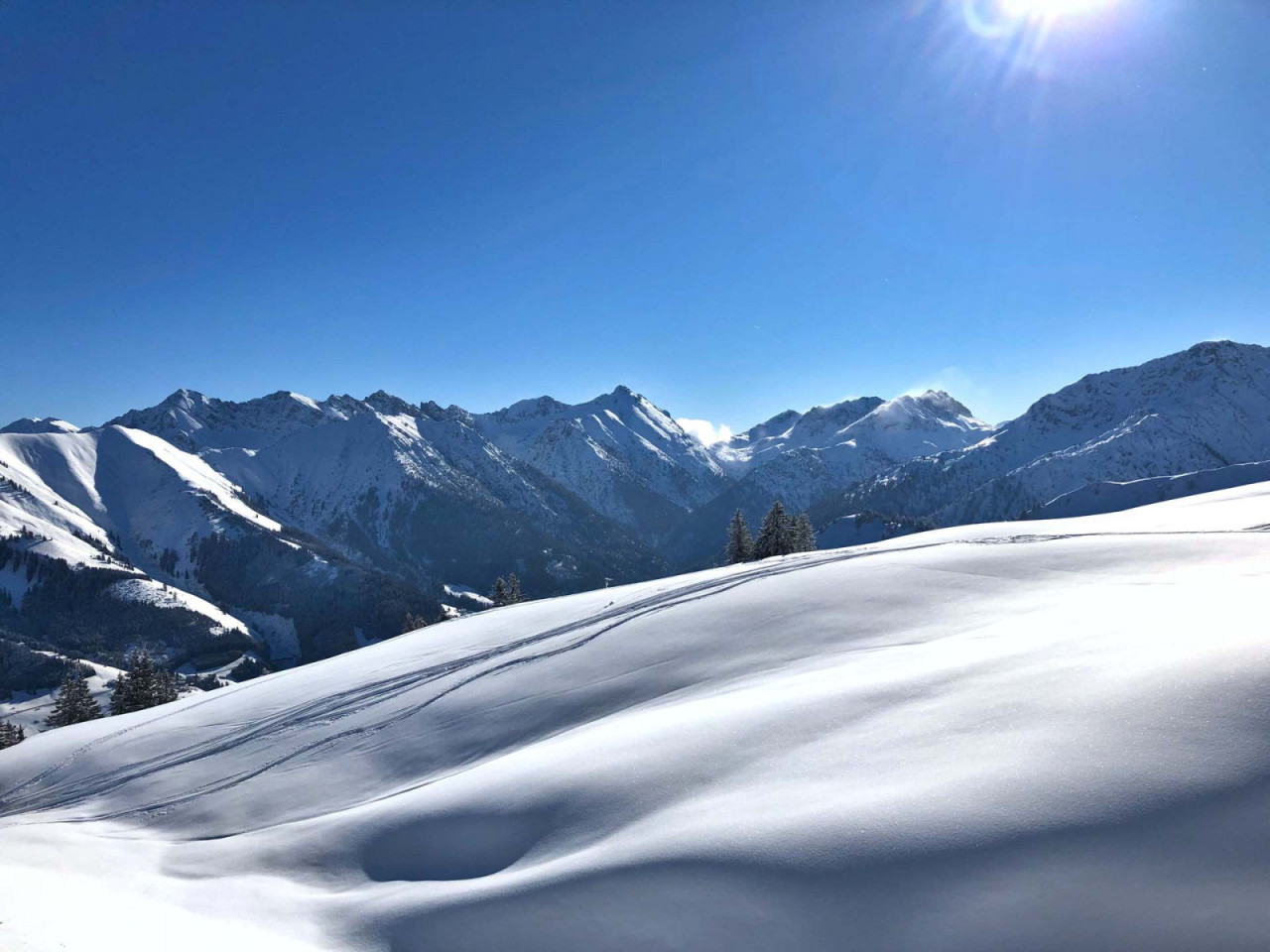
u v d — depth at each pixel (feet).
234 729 77.15
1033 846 22.22
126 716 95.76
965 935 20.39
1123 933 19.01
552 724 57.72
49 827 58.95
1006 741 28.50
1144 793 22.81
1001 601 62.44
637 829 31.60
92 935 27.84
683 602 81.82
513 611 112.98
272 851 44.75
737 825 28.14
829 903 22.86
